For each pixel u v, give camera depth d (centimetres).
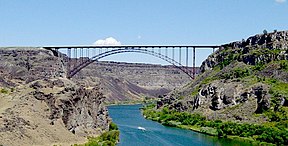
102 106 18250
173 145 16138
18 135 12338
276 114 19938
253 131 18462
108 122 18525
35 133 12888
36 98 14875
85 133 15388
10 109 13625
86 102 16725
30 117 13562
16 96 15038
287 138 16775
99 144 14000
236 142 17225
